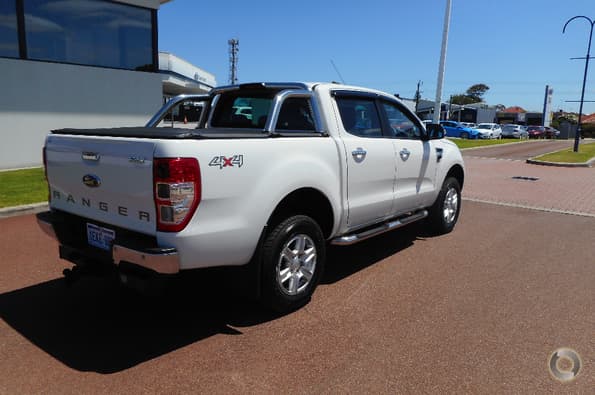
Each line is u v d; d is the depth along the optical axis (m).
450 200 6.46
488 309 3.94
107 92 12.44
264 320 3.70
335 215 4.15
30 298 4.07
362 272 4.86
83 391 2.72
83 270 3.60
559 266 5.12
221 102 4.97
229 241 3.20
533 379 2.91
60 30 11.61
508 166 16.84
